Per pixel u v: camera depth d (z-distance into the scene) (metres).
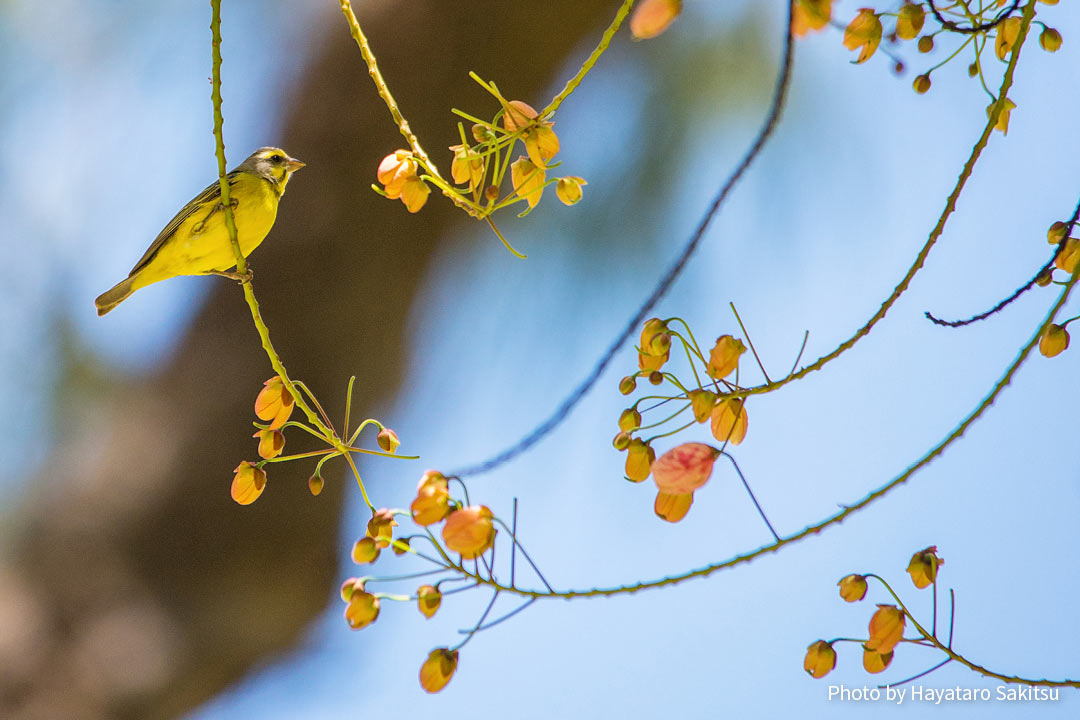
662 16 2.03
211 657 2.81
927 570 2.07
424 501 2.04
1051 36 2.11
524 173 2.13
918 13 2.10
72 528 2.80
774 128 1.95
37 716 2.64
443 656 2.04
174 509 2.84
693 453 2.04
